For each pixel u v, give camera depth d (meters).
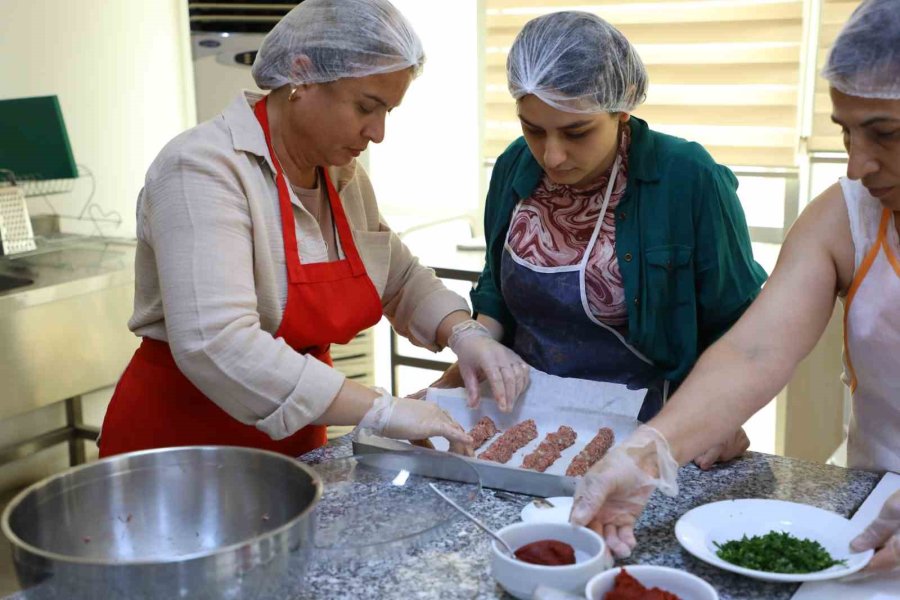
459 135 4.05
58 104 2.92
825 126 3.42
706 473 1.46
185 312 1.42
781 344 1.40
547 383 1.70
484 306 1.96
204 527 1.17
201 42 3.37
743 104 3.47
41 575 0.91
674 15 3.50
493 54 3.86
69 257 3.05
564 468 1.49
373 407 1.48
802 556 1.14
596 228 1.74
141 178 3.69
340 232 1.71
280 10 3.36
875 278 1.41
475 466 1.40
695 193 1.68
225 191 1.48
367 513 1.30
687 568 1.16
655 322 1.71
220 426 1.68
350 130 1.56
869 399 1.51
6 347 2.64
